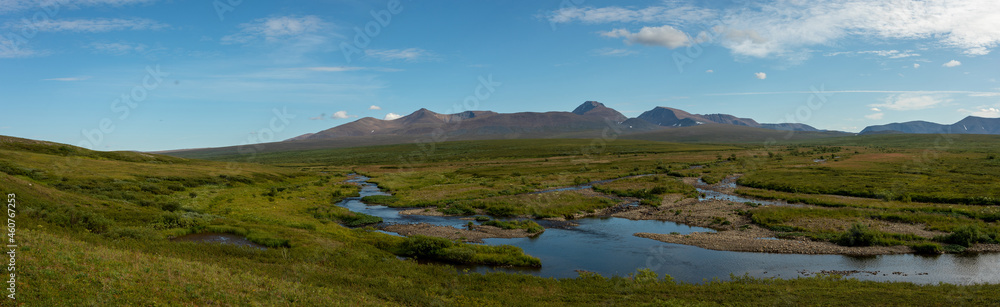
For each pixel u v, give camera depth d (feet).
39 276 54.19
